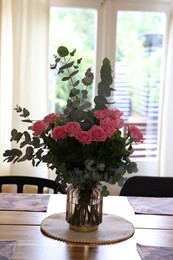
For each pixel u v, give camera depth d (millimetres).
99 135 1332
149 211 1763
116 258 1288
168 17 3301
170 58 3229
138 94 3439
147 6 3295
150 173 3455
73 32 3299
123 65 3383
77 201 1459
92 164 1354
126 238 1438
